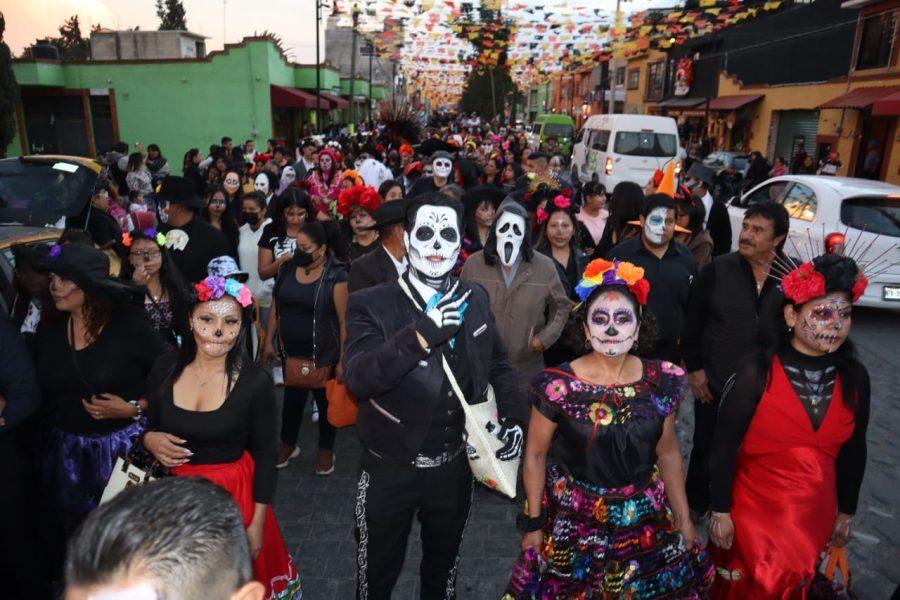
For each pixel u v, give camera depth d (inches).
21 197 216.5
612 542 99.7
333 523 156.9
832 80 847.7
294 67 997.2
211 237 207.5
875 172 759.7
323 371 171.6
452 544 111.8
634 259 167.5
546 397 100.0
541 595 102.6
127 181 464.1
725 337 148.2
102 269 113.6
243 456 106.5
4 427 108.0
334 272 170.7
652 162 687.7
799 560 102.5
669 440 103.9
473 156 619.8
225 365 103.7
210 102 836.6
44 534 120.6
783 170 788.0
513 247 155.8
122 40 992.9
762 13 967.6
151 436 102.0
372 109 1813.5
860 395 102.4
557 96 2340.1
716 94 1206.3
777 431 103.4
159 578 38.5
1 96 673.0
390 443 102.8
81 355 114.9
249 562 44.4
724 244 292.5
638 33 579.8
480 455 102.4
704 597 106.5
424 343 88.7
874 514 161.8
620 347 96.7
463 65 942.4
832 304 97.1
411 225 103.4
